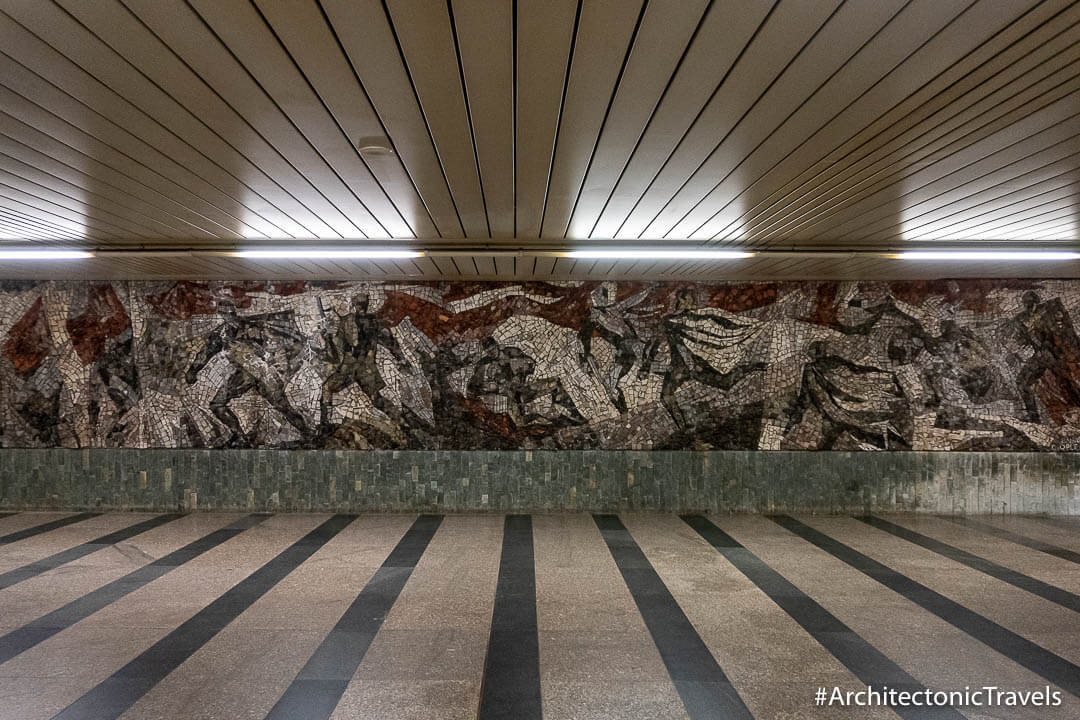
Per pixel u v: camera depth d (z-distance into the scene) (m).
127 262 8.17
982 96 3.44
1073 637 5.22
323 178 4.81
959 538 8.45
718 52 2.98
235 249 7.39
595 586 6.44
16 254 7.53
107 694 4.19
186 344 9.85
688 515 9.76
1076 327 9.91
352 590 6.29
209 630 5.28
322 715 3.95
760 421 9.91
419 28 2.77
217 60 3.04
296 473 9.83
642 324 9.93
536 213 5.88
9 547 7.84
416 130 3.89
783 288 9.94
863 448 9.93
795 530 8.86
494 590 6.30
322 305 9.90
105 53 2.98
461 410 9.87
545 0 2.56
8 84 3.28
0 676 4.45
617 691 4.27
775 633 5.27
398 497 9.84
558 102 3.50
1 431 9.83
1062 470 9.92
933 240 7.00
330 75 3.20
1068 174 4.72
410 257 7.83
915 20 2.71
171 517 9.47
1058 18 2.70
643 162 4.46
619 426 9.89
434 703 4.10
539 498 9.85
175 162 4.45
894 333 9.95
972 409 9.94
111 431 9.84
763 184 4.95
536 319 9.90
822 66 3.12
